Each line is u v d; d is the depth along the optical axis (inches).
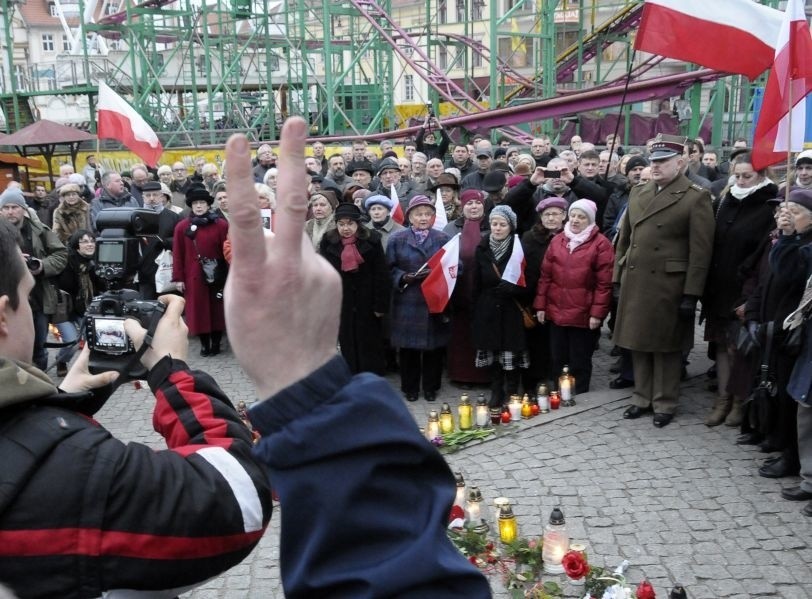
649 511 187.8
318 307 35.7
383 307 275.0
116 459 46.7
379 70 1134.4
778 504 188.9
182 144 999.0
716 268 234.7
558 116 653.3
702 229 227.5
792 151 221.3
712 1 267.7
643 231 235.6
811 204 191.5
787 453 201.0
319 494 34.1
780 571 160.6
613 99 618.5
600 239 259.0
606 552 170.2
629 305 239.1
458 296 282.7
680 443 228.1
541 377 283.0
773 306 196.7
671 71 1127.0
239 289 34.5
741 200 231.0
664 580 159.0
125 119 445.4
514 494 199.9
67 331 296.4
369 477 34.4
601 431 239.3
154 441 248.4
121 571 45.7
